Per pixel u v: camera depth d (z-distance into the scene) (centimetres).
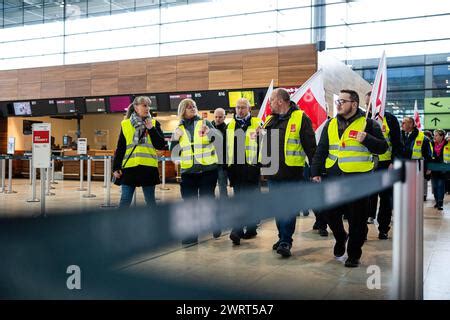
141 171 380
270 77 1162
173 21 1881
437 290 274
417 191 150
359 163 345
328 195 138
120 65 1354
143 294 235
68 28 2006
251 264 340
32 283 190
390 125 468
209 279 288
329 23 1814
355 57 1917
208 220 106
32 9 2050
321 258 366
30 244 138
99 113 1400
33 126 550
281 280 292
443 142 895
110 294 226
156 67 1303
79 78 1411
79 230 108
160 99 1298
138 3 1908
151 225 101
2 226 116
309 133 376
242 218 112
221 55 1220
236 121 448
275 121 388
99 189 1062
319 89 528
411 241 148
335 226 364
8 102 1512
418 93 1950
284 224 371
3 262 181
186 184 423
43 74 1468
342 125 361
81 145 1011
